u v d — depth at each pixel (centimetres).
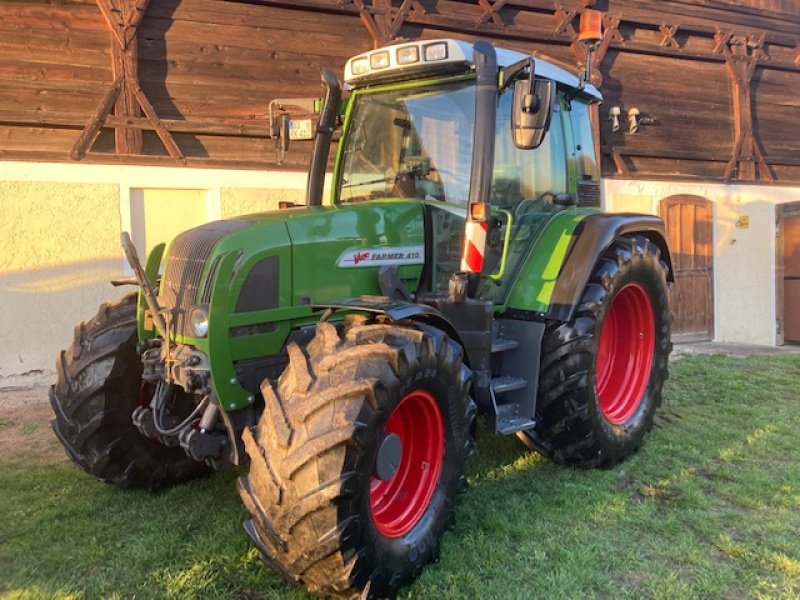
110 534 322
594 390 391
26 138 635
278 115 421
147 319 330
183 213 688
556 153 436
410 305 294
